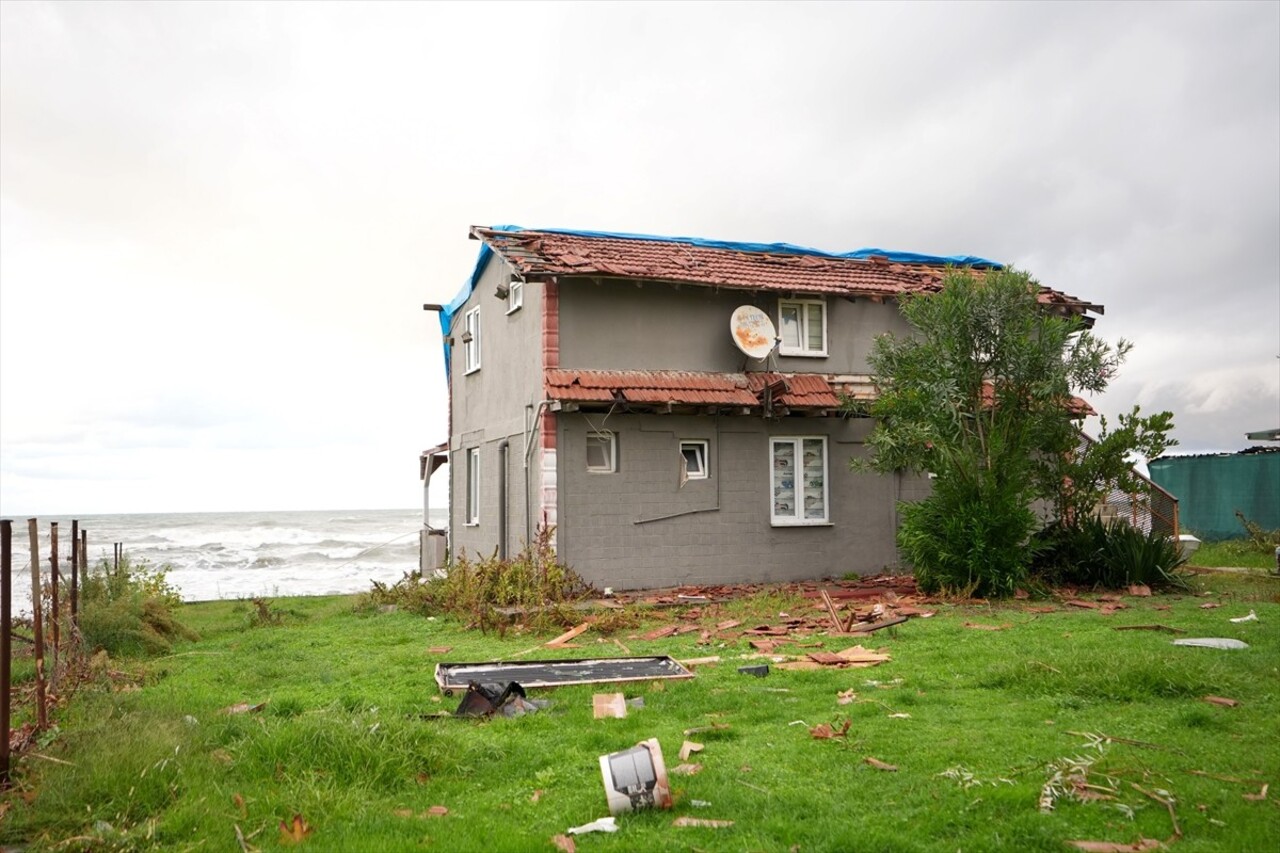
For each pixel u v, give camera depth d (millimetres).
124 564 17578
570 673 9758
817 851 4910
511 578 16031
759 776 6133
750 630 12656
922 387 16031
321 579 35656
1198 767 5992
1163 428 16047
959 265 22969
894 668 9562
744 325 18391
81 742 6773
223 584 33625
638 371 18234
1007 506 15422
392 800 5957
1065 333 15953
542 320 17734
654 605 15453
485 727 7680
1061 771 5824
